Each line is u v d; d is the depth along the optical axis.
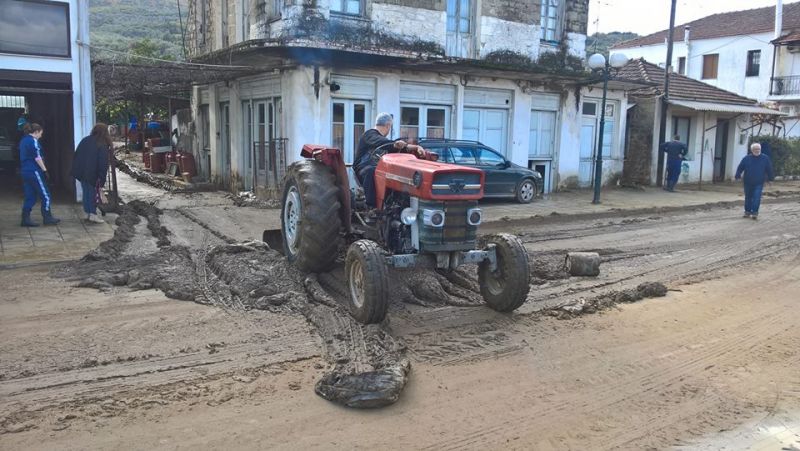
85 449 3.72
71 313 6.11
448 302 6.88
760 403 4.72
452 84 15.97
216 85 17.34
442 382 4.86
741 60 36.12
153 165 20.89
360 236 7.20
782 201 18.66
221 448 3.80
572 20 18.39
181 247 8.88
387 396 4.41
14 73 11.37
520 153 17.58
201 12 19.94
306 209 6.94
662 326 6.39
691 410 4.58
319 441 3.94
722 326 6.46
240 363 5.02
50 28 11.63
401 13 15.05
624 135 20.41
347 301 6.64
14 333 5.55
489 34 16.73
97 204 11.28
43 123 15.58
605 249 10.31
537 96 17.92
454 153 14.64
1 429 3.91
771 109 24.39
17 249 8.67
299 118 13.74
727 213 15.44
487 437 4.08
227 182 17.52
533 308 6.79
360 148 7.38
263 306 6.35
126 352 5.16
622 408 4.57
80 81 11.97
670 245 10.84
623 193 18.75
